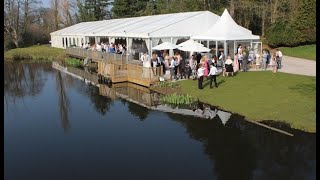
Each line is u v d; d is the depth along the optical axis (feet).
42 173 43.32
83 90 96.43
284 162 43.29
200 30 116.98
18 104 83.20
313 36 138.72
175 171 42.16
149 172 42.24
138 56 122.21
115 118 65.92
